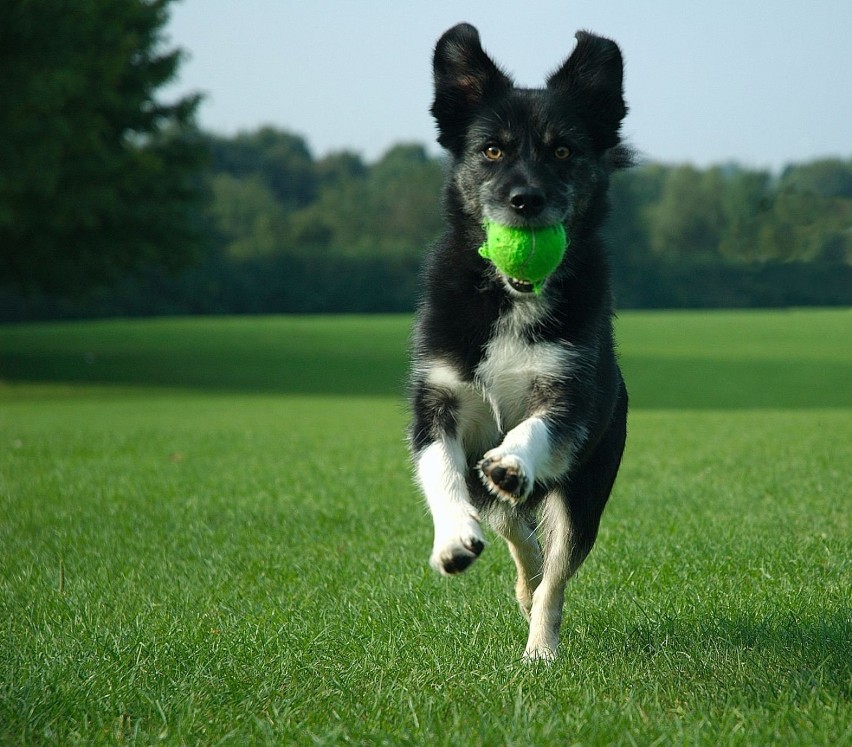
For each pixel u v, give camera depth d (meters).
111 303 70.94
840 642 4.86
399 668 4.60
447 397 5.36
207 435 17.12
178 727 3.75
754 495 9.82
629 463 12.59
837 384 35.88
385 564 7.15
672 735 3.60
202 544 8.15
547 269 5.05
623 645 5.14
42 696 4.04
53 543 8.27
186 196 42.50
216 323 60.72
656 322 57.22
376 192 109.06
